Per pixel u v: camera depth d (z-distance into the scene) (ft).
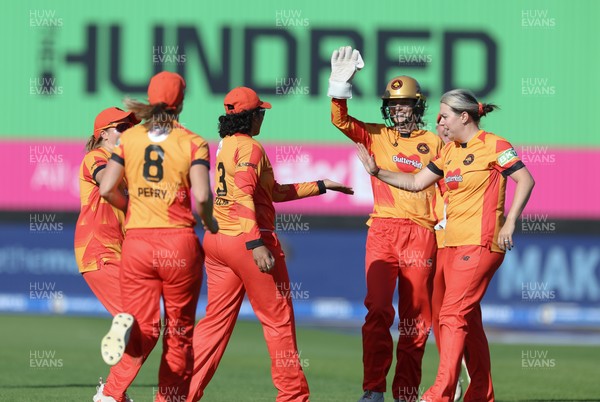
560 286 222.69
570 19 225.97
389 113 91.81
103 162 86.94
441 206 95.25
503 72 225.15
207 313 82.99
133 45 220.43
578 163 225.76
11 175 220.02
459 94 83.35
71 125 221.05
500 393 108.47
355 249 221.87
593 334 210.38
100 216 87.86
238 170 78.07
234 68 220.43
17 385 107.86
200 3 220.23
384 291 87.92
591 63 225.97
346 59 89.30
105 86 220.84
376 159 91.09
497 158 81.35
